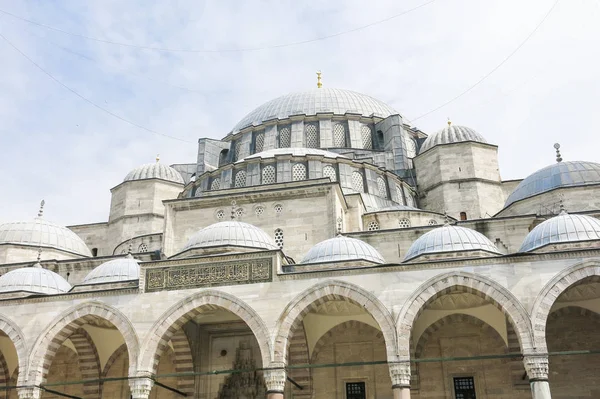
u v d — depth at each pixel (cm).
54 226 4962
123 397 3956
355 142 5841
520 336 2852
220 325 3912
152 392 3847
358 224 4481
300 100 6425
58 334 3372
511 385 3422
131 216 5762
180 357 3847
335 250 3350
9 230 4800
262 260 3241
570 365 3409
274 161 4944
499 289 2939
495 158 5500
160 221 5784
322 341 3712
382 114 6325
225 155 6069
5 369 4044
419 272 3048
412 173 5744
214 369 3841
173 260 3341
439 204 5381
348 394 3619
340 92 6581
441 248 3228
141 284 3350
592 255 2911
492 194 5347
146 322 3259
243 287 3206
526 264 2961
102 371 4009
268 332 3091
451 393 3494
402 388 2883
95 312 3338
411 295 3014
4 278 3694
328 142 5819
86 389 3938
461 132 5719
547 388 2766
